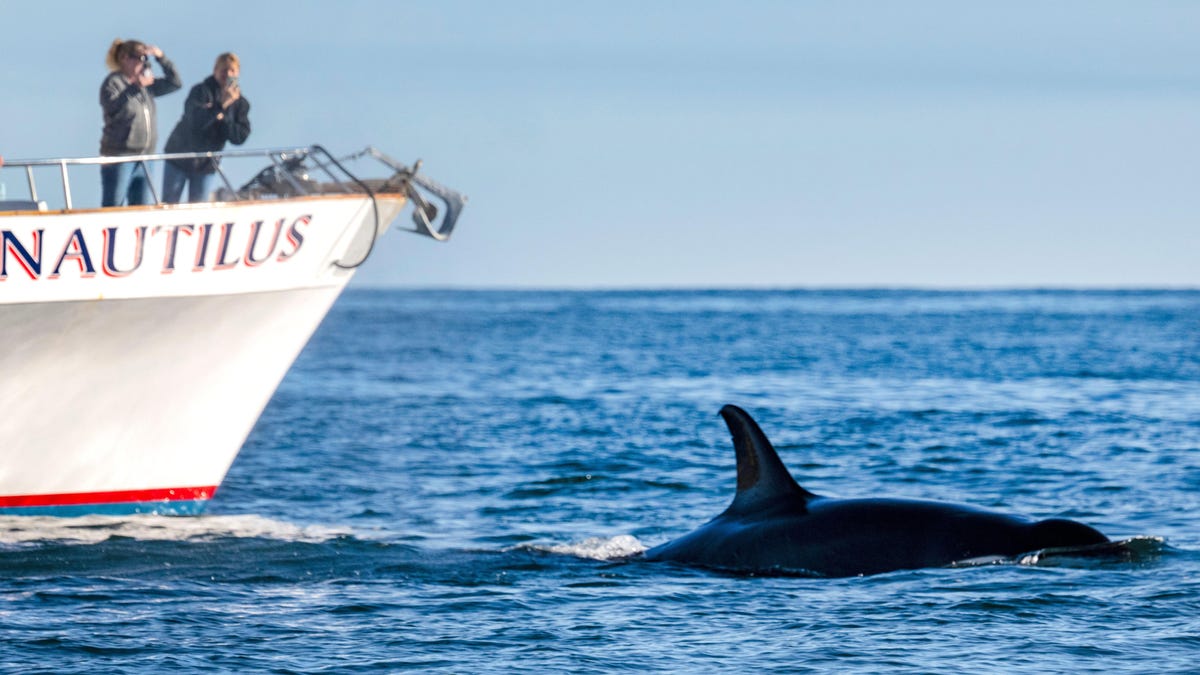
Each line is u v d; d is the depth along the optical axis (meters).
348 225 82.69
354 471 107.62
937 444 123.94
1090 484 96.44
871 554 62.03
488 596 59.50
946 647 50.12
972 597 56.19
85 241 77.06
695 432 136.62
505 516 85.25
